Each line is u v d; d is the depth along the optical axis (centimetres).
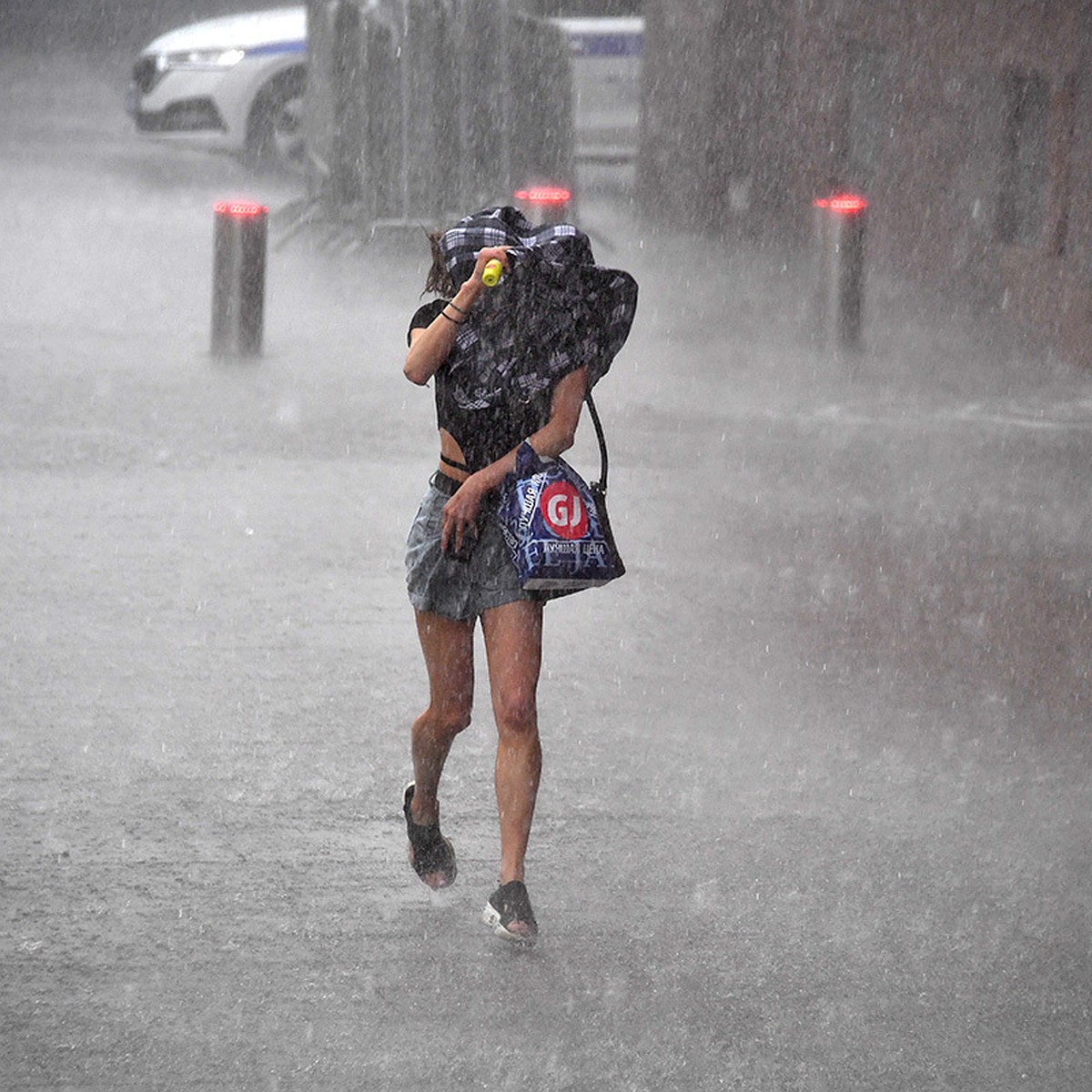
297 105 7950
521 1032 1531
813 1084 1463
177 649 2552
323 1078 1443
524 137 6850
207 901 1764
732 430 4347
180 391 4394
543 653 2617
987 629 2828
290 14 8212
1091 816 2066
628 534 3322
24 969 1605
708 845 1945
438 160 6397
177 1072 1445
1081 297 5478
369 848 1912
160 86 7906
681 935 1727
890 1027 1560
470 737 2269
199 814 1978
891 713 2412
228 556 3039
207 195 7875
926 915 1786
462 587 1703
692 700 2433
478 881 1844
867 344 5672
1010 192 6175
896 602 2956
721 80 7744
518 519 1659
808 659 2636
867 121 7100
